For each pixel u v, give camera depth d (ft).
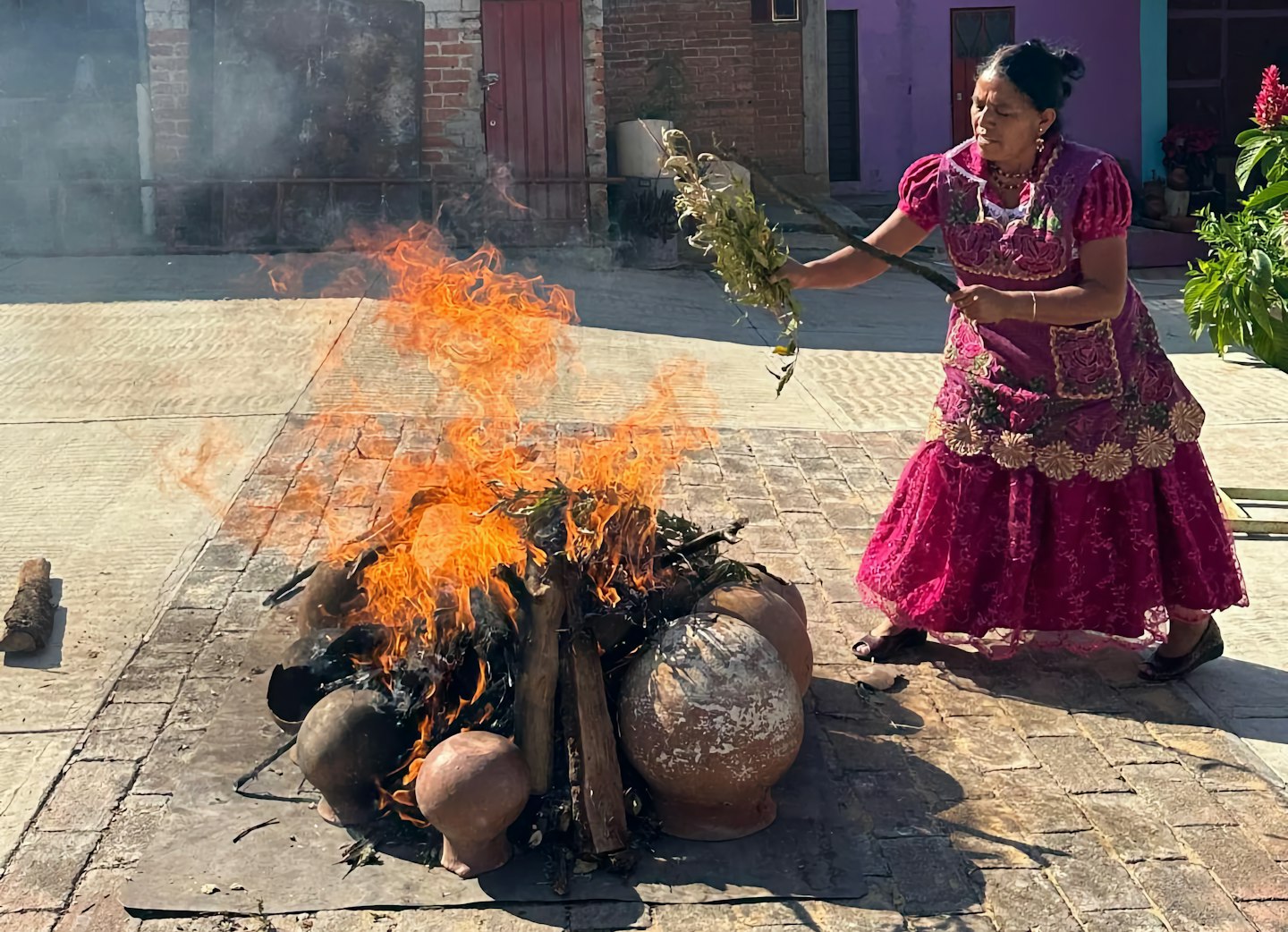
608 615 12.45
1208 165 53.11
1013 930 10.91
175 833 11.78
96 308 29.66
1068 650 16.03
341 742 11.58
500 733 12.03
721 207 12.56
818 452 22.91
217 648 15.38
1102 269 13.47
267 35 37.17
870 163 57.06
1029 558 14.53
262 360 26.09
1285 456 22.97
